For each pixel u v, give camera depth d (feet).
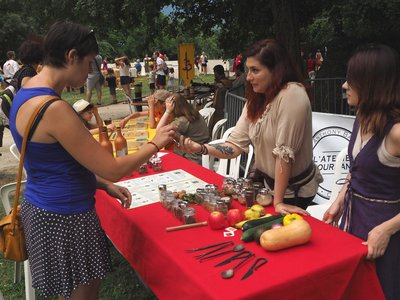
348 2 22.95
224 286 4.91
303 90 7.00
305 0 30.30
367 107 5.89
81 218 5.93
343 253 5.59
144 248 6.54
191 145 8.38
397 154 5.72
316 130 12.88
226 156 8.50
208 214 7.14
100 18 30.32
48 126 5.37
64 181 5.75
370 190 6.18
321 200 12.91
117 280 10.78
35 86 5.58
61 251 5.84
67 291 5.96
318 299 5.32
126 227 7.23
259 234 5.88
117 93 60.18
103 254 6.28
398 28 25.64
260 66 7.02
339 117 12.53
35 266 6.03
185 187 8.65
